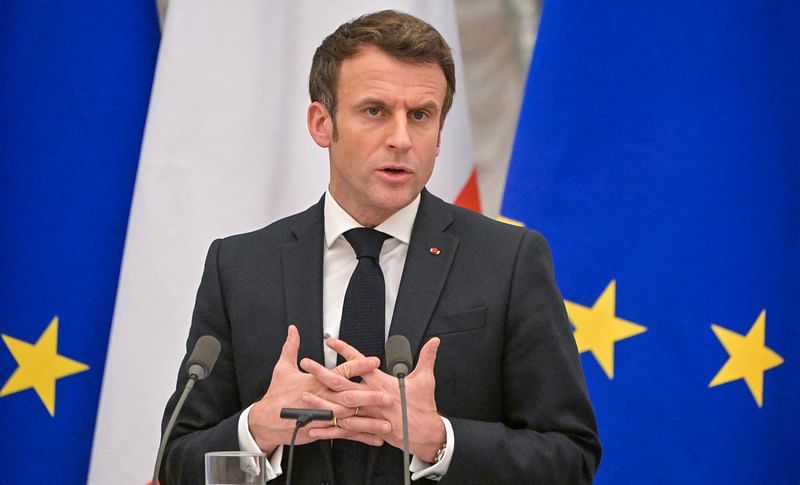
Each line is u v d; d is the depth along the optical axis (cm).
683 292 1030
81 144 1139
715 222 1034
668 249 1034
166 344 1083
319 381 689
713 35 1052
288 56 1134
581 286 1037
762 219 1032
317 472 729
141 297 1085
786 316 1028
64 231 1128
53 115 1137
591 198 1044
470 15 1296
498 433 704
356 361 674
